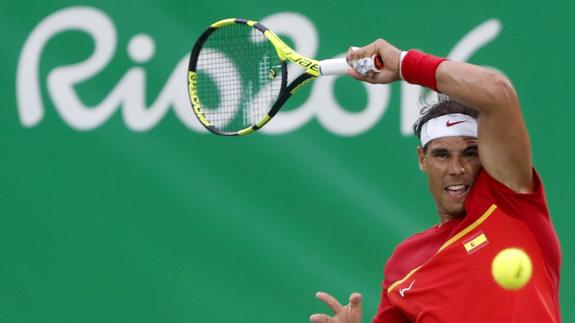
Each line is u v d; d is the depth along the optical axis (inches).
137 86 883.4
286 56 593.9
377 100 855.7
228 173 870.4
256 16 869.2
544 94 836.0
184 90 876.6
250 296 864.3
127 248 880.9
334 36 860.6
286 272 861.8
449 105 548.7
